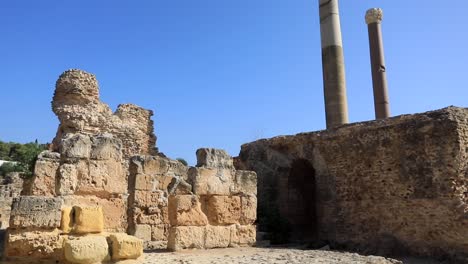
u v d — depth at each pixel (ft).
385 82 88.02
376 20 90.58
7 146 213.66
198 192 41.57
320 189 61.16
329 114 76.54
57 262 26.40
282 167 66.64
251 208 45.06
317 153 62.39
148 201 44.16
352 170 57.52
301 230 66.85
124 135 83.92
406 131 52.34
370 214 54.49
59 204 28.12
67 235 27.58
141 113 91.86
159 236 44.19
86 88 77.56
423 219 49.08
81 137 34.27
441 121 49.21
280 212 65.26
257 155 70.79
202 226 40.96
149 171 44.80
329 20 80.18
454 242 45.91
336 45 78.95
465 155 48.19
